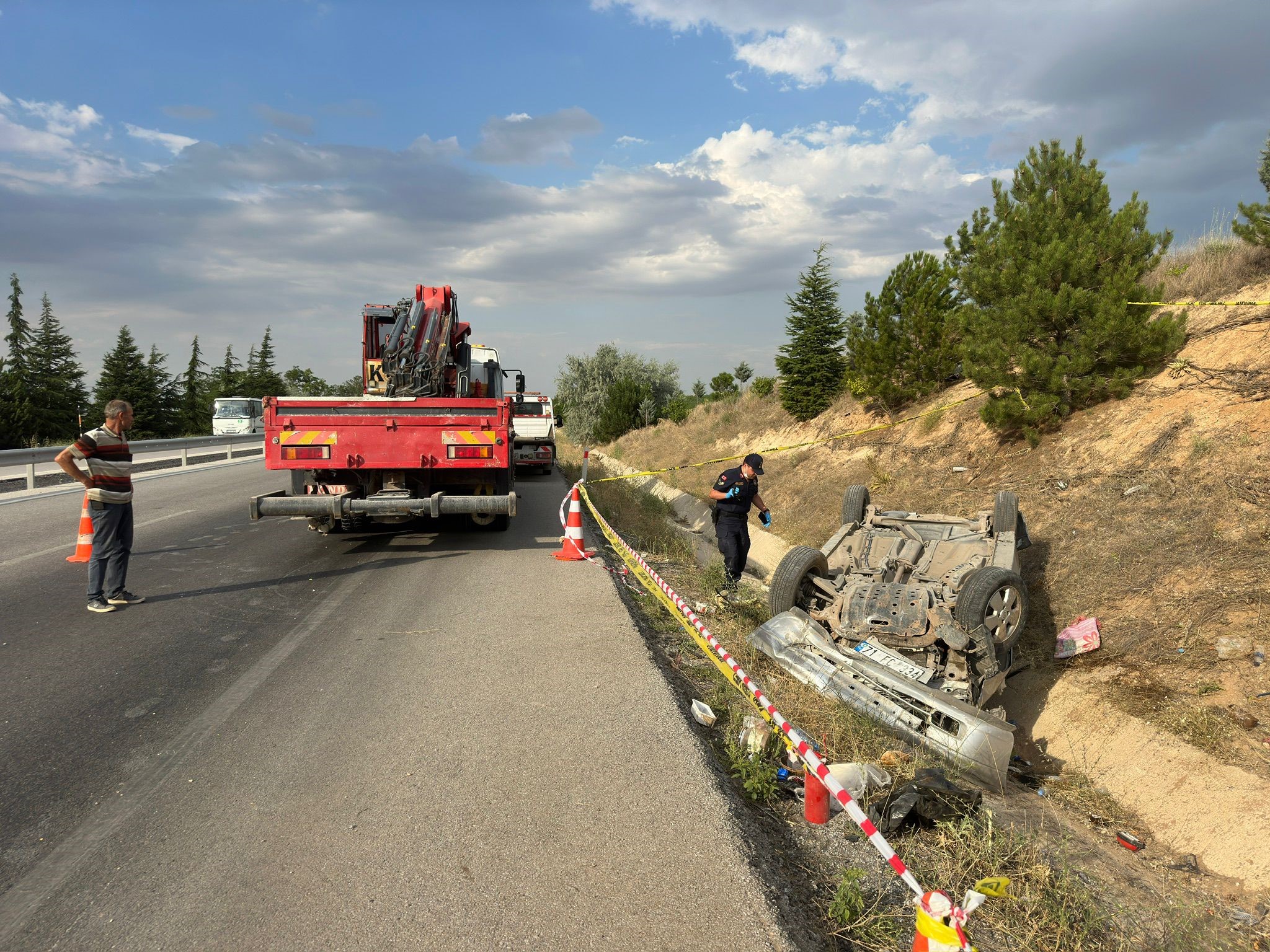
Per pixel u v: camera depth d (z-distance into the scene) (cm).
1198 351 900
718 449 2362
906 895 315
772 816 373
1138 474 789
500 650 569
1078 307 928
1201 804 430
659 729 430
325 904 278
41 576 801
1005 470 1008
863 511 802
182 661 547
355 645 584
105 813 344
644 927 265
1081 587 681
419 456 881
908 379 1521
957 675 541
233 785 368
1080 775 510
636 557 884
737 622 713
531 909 275
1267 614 541
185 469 2081
